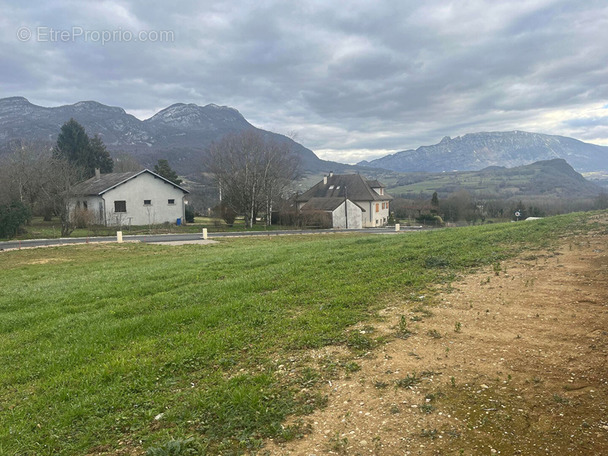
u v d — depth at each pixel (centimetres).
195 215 6862
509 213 7494
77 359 712
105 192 4438
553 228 1557
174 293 1077
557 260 1031
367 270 1121
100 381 608
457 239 1508
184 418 482
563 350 543
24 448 464
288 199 5984
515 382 479
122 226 4419
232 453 408
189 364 634
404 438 402
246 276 1185
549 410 419
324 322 746
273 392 518
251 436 432
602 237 1273
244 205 5038
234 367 614
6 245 2844
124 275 1424
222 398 510
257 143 5009
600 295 734
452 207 7688
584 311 669
